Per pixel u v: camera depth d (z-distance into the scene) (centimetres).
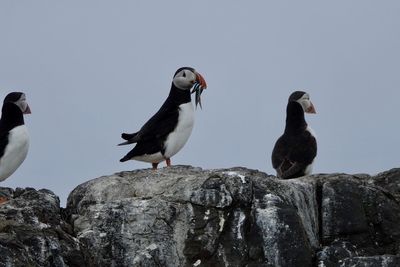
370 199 1695
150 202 1605
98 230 1583
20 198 1634
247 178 1606
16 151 1772
